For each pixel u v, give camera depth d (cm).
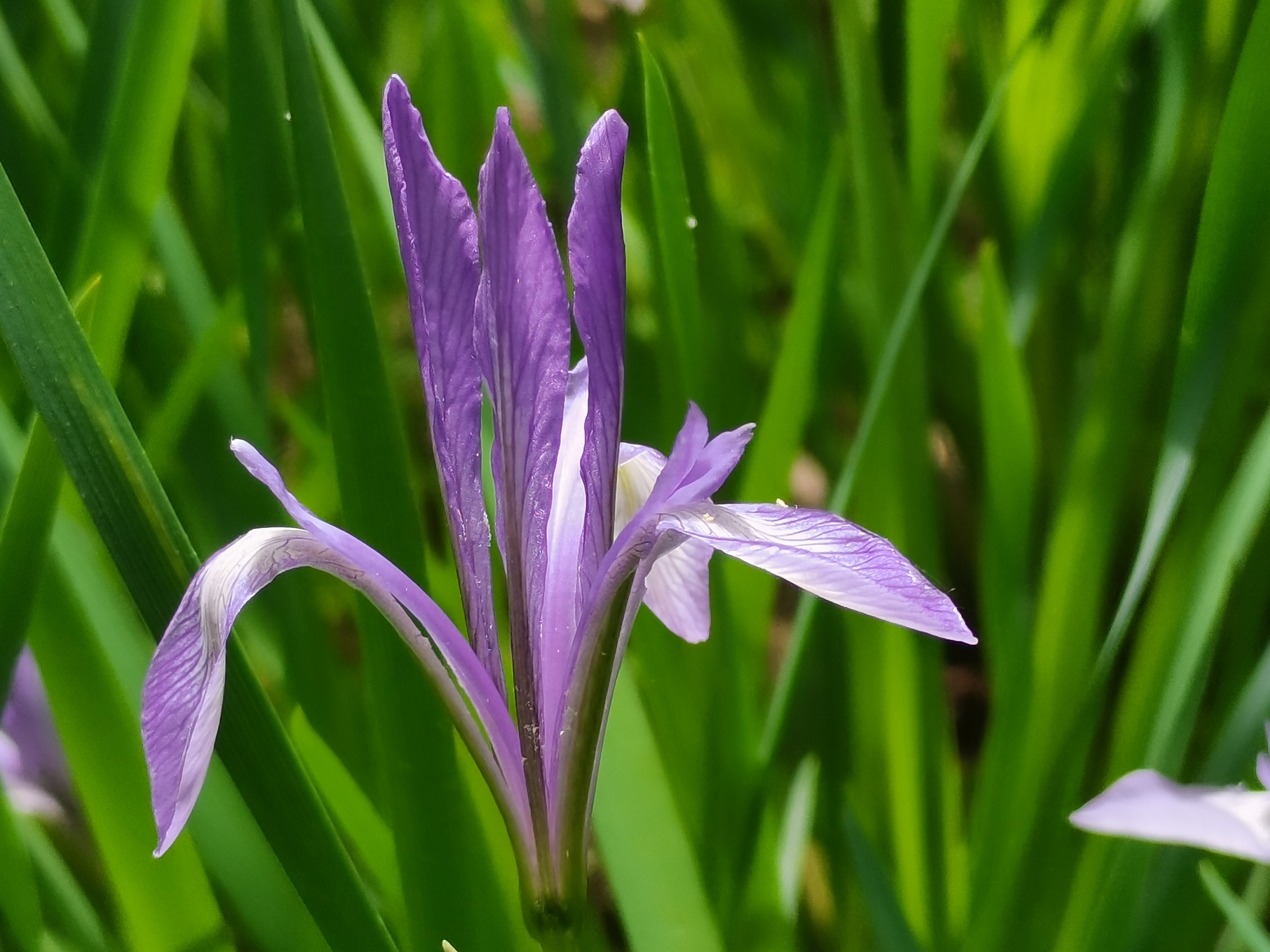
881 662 38
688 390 38
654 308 39
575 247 30
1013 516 37
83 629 33
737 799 36
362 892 32
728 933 35
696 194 41
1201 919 35
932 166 39
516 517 31
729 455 30
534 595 31
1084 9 44
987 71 48
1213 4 39
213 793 33
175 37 35
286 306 60
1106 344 39
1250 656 38
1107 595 44
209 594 30
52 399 31
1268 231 35
